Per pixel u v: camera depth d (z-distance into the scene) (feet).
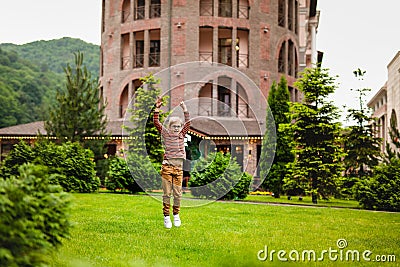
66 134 77.30
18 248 14.62
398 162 58.59
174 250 25.08
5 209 14.32
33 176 16.15
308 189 64.44
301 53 126.41
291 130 66.03
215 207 47.93
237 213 42.93
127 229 30.94
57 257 21.53
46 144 65.05
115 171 66.39
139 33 114.01
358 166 87.35
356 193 56.90
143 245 25.96
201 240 27.94
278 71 114.32
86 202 49.01
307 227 35.14
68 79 79.97
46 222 16.01
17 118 176.14
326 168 63.82
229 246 26.43
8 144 109.70
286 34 115.34
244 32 111.75
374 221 40.63
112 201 50.60
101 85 120.47
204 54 110.11
